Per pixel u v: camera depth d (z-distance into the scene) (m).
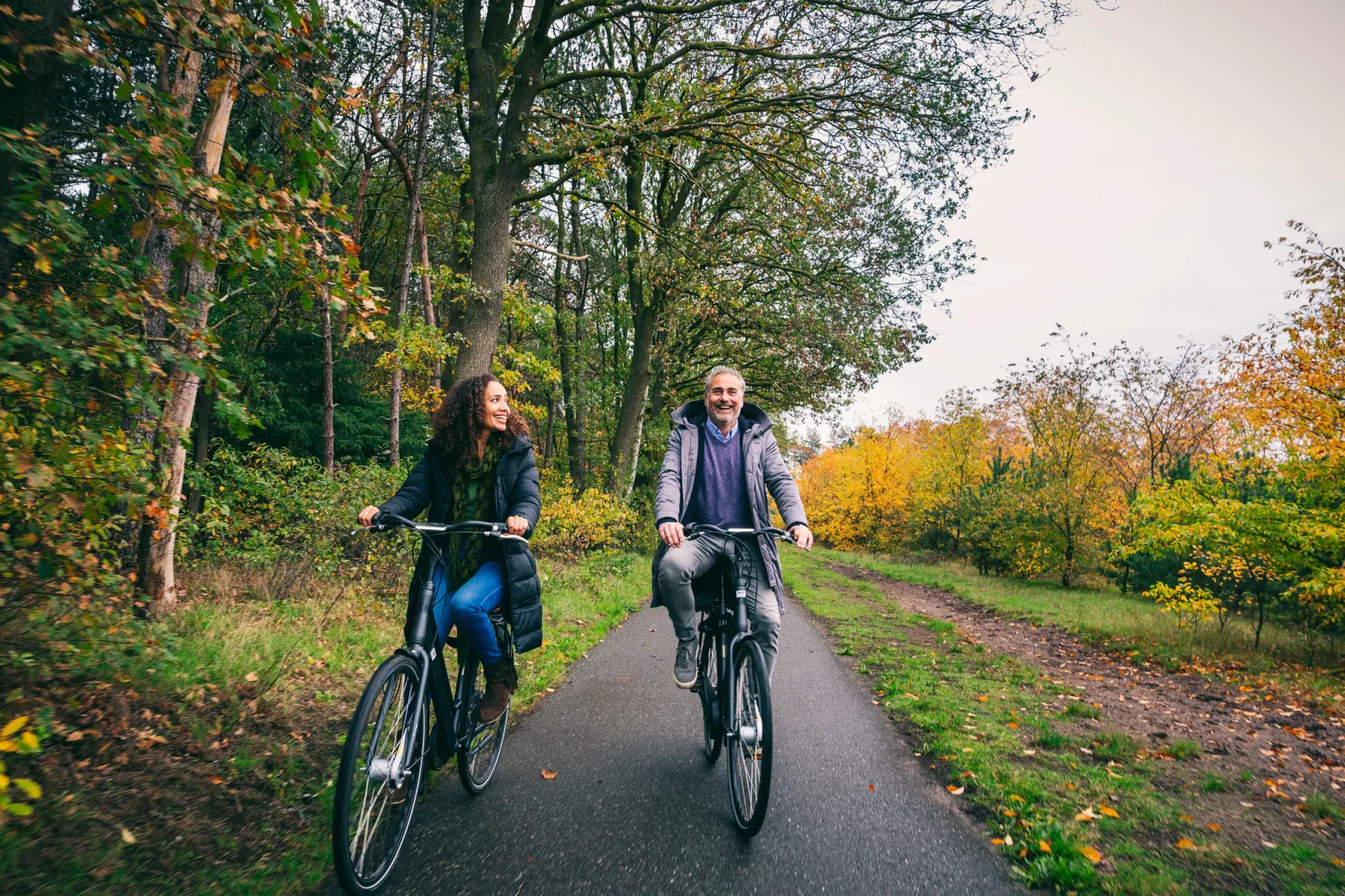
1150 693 6.96
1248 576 9.63
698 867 2.66
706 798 3.35
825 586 15.77
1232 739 5.19
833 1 9.59
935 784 3.73
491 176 9.79
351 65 11.20
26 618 3.40
